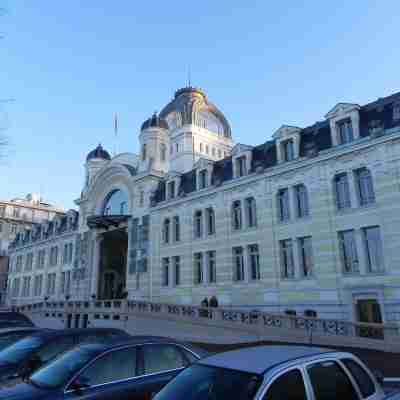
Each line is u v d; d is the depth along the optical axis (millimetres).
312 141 27172
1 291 71250
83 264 47250
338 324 20062
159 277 36688
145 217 40094
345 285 23328
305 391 4789
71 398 6426
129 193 43375
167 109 64438
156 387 7309
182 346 8297
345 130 25438
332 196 24922
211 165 34719
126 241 48625
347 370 5484
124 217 41656
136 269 39375
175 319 26312
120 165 44406
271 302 27062
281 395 4578
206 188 33812
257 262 29141
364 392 5438
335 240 24297
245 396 4492
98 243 46938
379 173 22781
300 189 27281
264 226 28609
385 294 21438
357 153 24047
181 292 34062
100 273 46188
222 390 4789
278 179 28406
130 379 7199
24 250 64000
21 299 60938
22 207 79438
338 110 25578
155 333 27125
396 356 16500
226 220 31656
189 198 35312
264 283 27750
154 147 42750
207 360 5621
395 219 21609
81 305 34312
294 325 21250
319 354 5410
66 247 53438
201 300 32125
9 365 9586
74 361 7164
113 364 7207
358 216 23469
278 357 5191
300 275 25859
